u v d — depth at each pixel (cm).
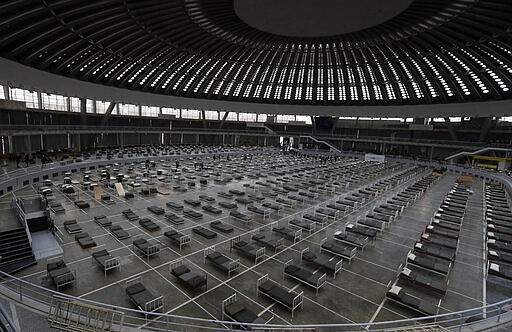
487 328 838
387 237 1930
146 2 2633
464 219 2412
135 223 2006
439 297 1276
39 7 2152
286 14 3020
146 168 4188
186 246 1678
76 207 2306
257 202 2673
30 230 1819
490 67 4022
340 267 1434
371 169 4994
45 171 3206
